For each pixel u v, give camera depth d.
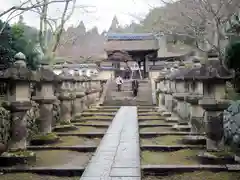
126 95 27.47
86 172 6.27
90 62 39.94
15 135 7.18
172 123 13.02
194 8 16.12
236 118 6.07
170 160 7.22
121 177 5.96
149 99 25.61
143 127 12.34
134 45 43.53
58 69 27.03
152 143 9.20
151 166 6.52
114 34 45.50
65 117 12.27
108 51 42.03
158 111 18.06
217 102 7.00
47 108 9.89
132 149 8.30
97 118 15.02
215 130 7.09
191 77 8.31
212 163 6.64
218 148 7.05
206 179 5.84
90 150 8.39
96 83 25.03
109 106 22.78
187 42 29.69
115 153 7.87
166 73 17.58
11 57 12.25
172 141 9.33
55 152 8.15
